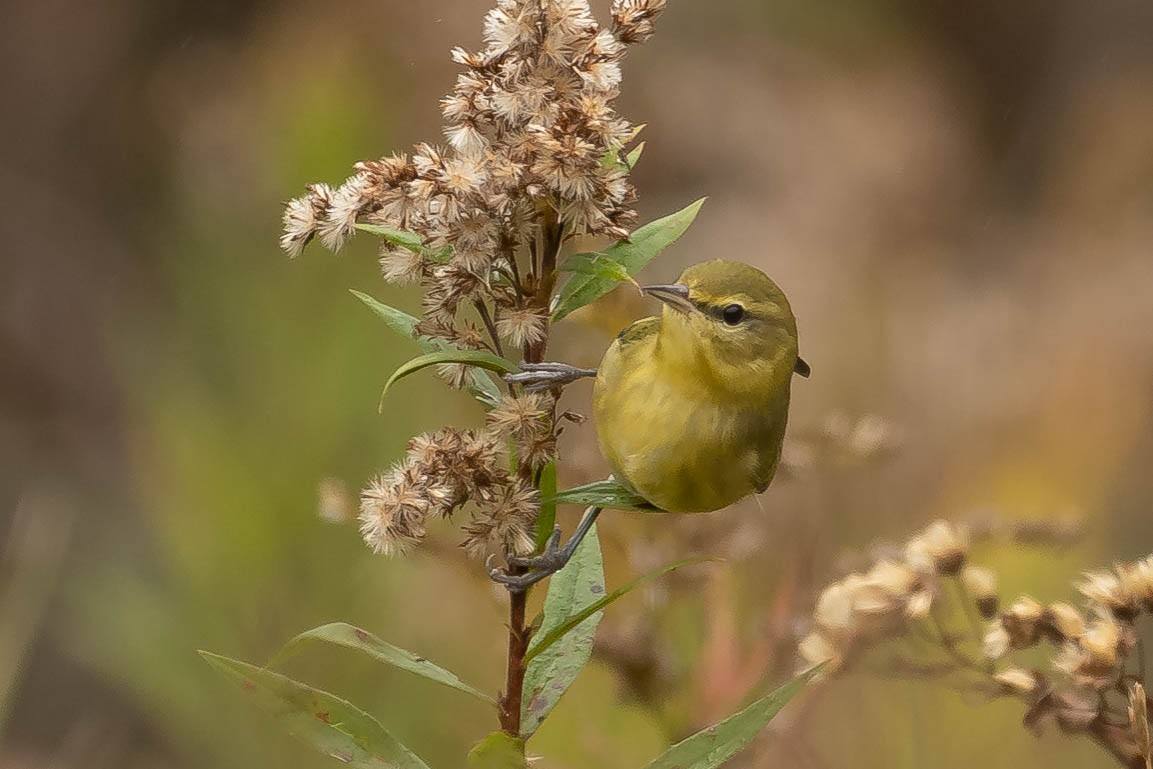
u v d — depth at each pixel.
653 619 8.27
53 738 13.15
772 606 8.53
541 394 5.84
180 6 20.00
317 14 16.59
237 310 11.34
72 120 19.55
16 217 18.84
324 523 10.22
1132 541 14.24
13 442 16.69
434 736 9.82
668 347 7.49
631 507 6.30
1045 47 24.06
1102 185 21.11
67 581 13.65
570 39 5.65
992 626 6.87
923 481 13.88
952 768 8.62
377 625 10.05
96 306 18.25
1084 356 16.42
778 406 7.88
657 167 19.28
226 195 12.65
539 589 9.62
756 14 21.23
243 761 9.82
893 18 23.33
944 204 20.33
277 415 10.67
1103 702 6.73
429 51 15.98
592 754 8.59
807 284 16.98
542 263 5.86
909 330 17.00
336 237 5.72
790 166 19.05
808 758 8.30
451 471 5.71
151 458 11.80
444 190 5.53
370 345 11.03
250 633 9.99
